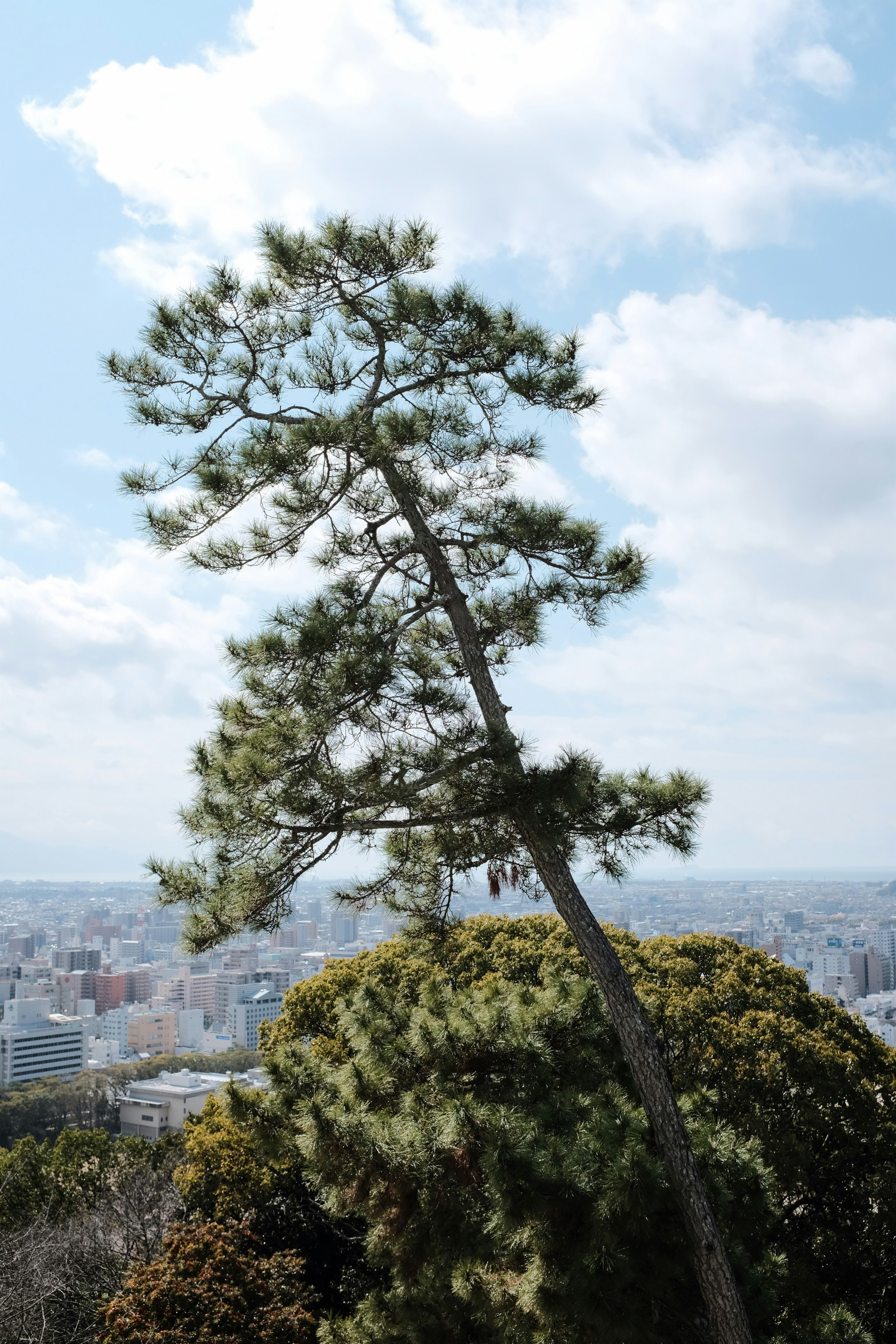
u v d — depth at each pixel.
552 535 8.41
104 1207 16.81
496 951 16.27
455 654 9.08
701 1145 7.10
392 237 8.70
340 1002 8.44
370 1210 7.23
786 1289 9.03
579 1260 5.83
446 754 7.07
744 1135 12.03
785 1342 6.50
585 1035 7.96
